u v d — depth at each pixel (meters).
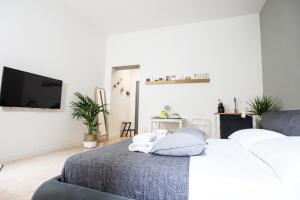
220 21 4.14
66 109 3.84
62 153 3.33
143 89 4.64
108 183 1.09
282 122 1.80
